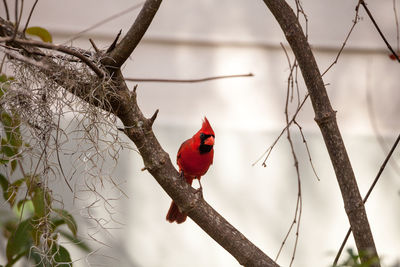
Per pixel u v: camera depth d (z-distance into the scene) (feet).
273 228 33.06
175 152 33.12
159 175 16.38
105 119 16.28
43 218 16.78
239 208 33.12
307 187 33.22
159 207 32.48
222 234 16.39
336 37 33.58
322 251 32.86
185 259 32.55
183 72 33.65
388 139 33.47
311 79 16.03
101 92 15.64
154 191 32.53
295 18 16.03
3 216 21.20
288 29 15.97
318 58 33.86
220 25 33.68
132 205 32.24
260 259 16.33
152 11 15.16
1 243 30.35
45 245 16.76
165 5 33.47
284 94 33.78
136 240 32.12
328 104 16.07
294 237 33.01
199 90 33.76
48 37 20.43
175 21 33.53
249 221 33.04
